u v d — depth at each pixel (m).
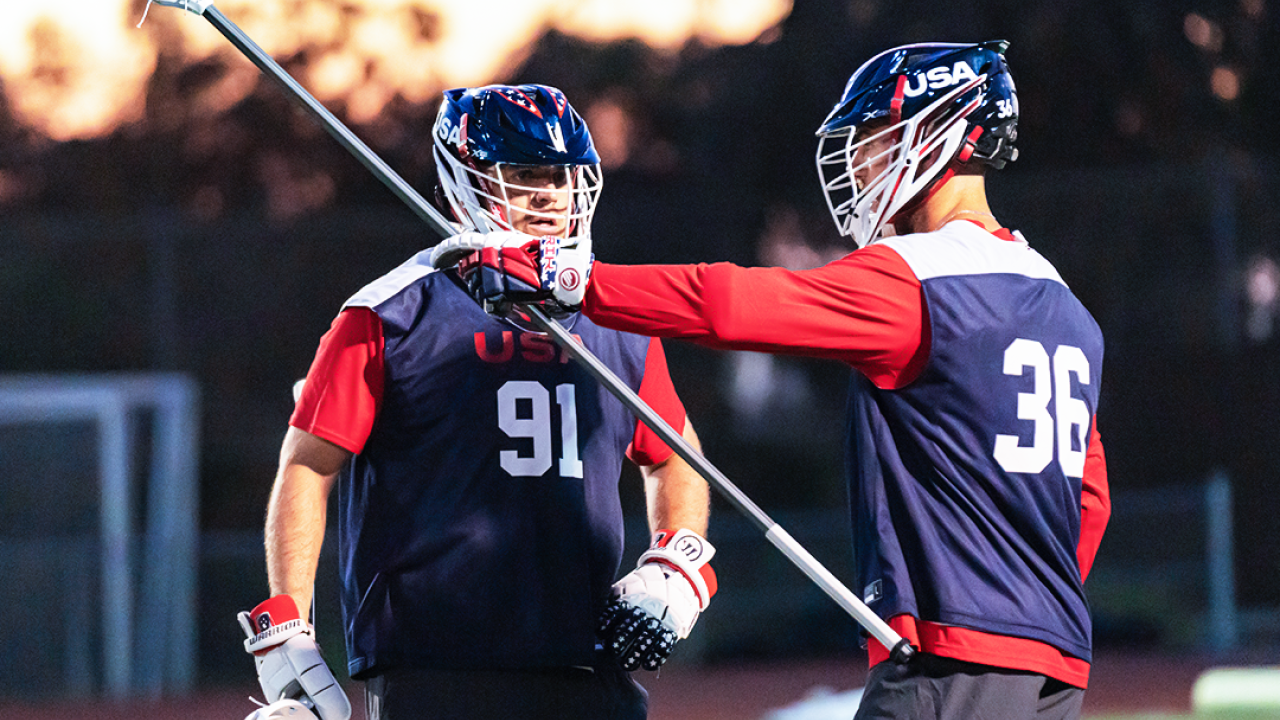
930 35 71.62
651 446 12.41
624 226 69.38
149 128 82.50
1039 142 70.12
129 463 57.25
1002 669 10.67
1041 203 59.81
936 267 10.90
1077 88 69.75
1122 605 53.28
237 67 82.94
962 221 11.43
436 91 83.56
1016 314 10.95
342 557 11.95
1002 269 11.09
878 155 11.50
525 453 11.52
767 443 73.19
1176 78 69.94
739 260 70.50
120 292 70.50
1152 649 52.09
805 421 74.75
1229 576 53.06
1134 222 59.88
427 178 81.69
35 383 55.00
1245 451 62.38
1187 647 52.38
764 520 11.12
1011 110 11.54
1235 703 34.91
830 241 74.19
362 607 11.60
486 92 11.73
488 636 11.39
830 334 10.59
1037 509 10.88
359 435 11.44
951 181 11.62
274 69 11.10
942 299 10.77
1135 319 61.81
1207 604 53.00
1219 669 44.78
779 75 75.00
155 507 56.69
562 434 11.62
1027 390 10.90
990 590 10.70
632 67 79.88
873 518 10.89
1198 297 60.94
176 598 50.31
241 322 66.25
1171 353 62.41
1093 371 11.46
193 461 57.81
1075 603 11.02
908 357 10.83
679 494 12.50
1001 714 10.66
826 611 54.53
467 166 11.62
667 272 10.56
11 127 83.75
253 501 69.12
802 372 75.75
